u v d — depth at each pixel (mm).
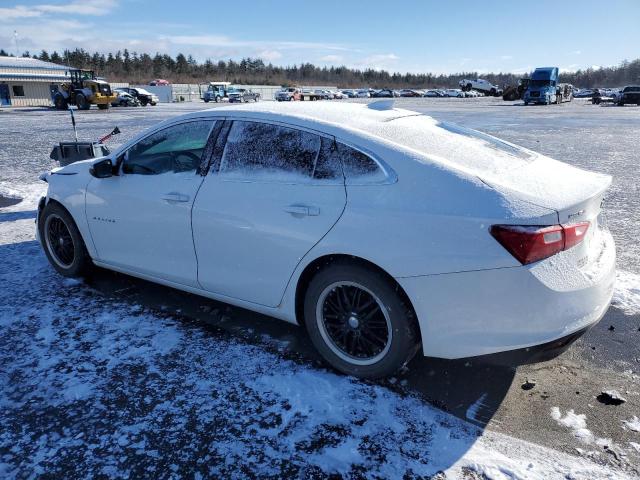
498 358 2533
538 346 2436
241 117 3205
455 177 2568
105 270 4562
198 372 2971
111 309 3787
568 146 14250
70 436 2438
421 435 2465
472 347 2531
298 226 2852
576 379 2947
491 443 2416
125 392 2773
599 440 2439
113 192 3742
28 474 2205
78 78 38375
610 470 2246
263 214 2977
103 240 3934
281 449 2367
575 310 2455
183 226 3357
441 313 2545
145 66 136375
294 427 2512
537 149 13562
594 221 2736
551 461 2299
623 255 5062
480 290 2443
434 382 2891
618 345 3338
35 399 2707
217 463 2283
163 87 66000
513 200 2449
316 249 2803
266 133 3076
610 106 45281
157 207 3471
